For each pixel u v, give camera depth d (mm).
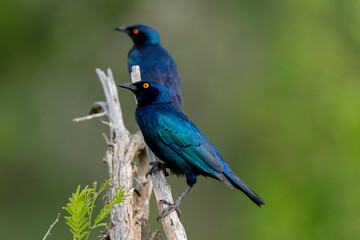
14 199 17500
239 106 18125
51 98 18188
